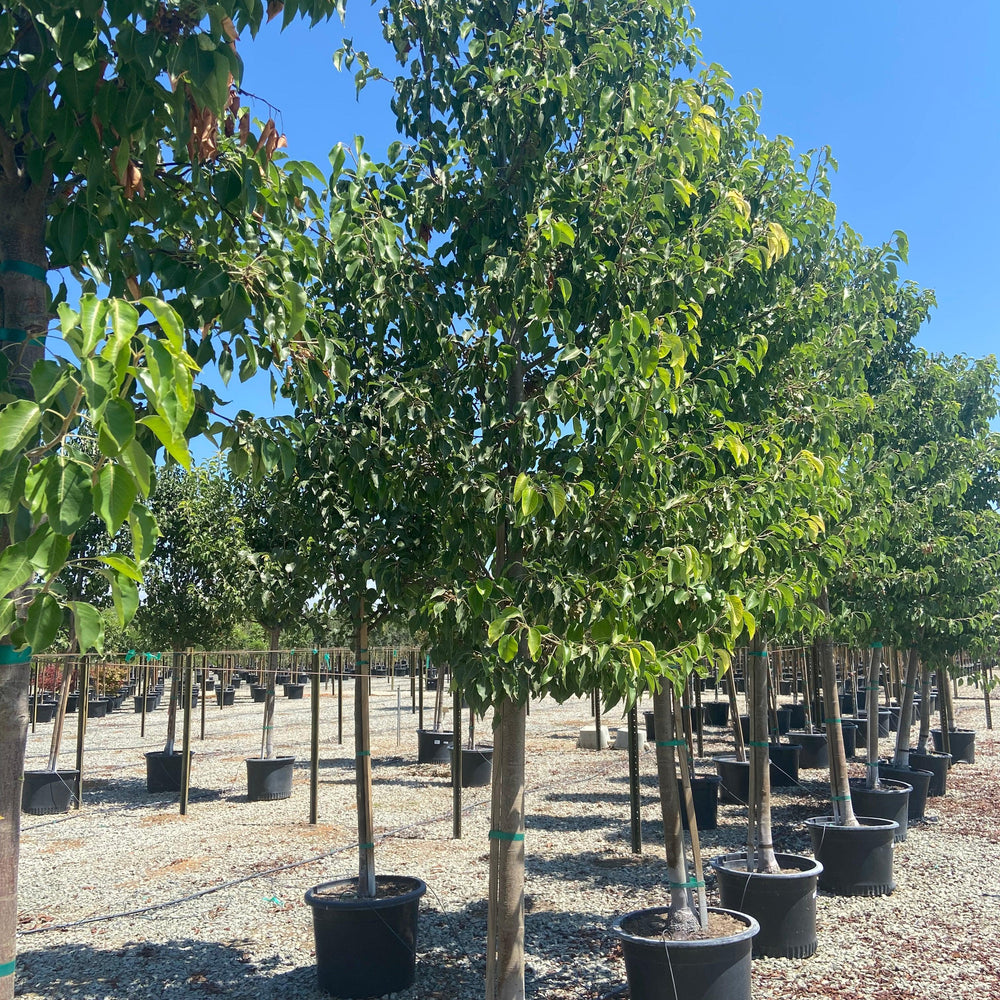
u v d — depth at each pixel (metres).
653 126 3.97
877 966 5.33
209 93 2.38
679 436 4.30
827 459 4.92
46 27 2.28
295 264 3.16
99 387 1.61
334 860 7.98
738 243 4.51
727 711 19.86
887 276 6.49
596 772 13.17
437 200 4.16
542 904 6.66
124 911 6.61
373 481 3.97
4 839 2.42
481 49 3.98
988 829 9.01
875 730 8.98
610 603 3.43
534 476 3.57
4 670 2.43
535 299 3.54
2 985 2.39
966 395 9.99
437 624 3.78
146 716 24.50
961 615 9.10
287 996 5.04
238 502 11.67
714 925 4.91
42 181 2.63
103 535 10.04
